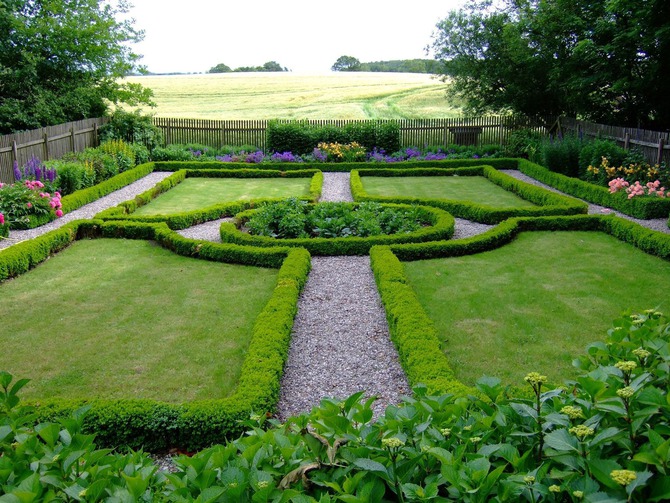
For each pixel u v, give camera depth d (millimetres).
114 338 6219
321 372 5441
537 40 20188
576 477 1743
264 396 4535
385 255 8367
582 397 2195
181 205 13961
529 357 5574
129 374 5395
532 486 1708
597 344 2729
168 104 39000
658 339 2604
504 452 1926
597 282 7715
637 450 1821
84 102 19984
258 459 1999
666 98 17625
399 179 18297
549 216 10891
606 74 17172
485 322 6461
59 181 13492
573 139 16781
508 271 8312
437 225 10328
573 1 17875
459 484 1747
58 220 11836
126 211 12656
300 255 8461
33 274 8500
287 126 22125
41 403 4402
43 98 18688
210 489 1783
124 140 20656
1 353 5855
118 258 9305
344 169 19844
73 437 2191
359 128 22312
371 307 7051
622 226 9859
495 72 22266
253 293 7621
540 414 2057
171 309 7070
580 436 1779
